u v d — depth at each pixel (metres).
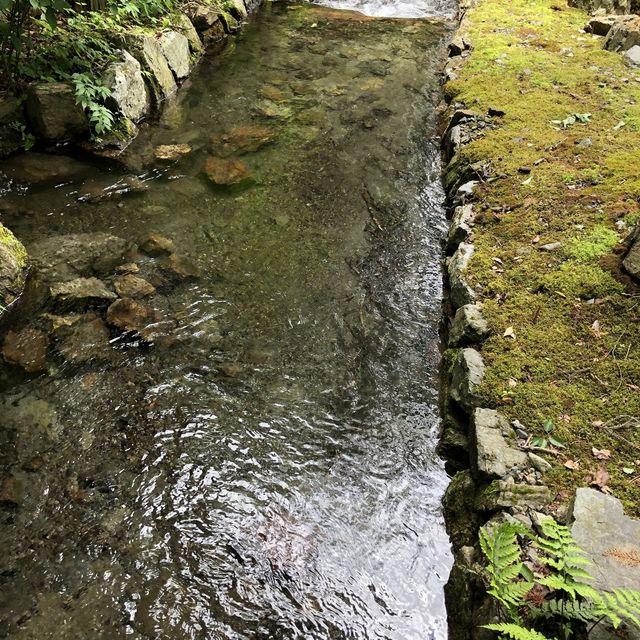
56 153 5.30
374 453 3.10
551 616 1.98
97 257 4.20
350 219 4.89
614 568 2.04
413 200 5.20
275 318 3.89
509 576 2.03
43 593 2.41
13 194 4.75
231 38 8.48
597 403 2.94
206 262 4.30
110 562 2.54
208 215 4.80
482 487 2.66
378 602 2.47
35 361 3.42
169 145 5.71
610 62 6.97
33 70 5.18
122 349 3.56
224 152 5.67
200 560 2.58
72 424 3.11
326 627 2.38
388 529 2.75
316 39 8.70
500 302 3.62
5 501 2.73
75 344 3.54
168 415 3.21
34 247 4.20
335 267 4.37
